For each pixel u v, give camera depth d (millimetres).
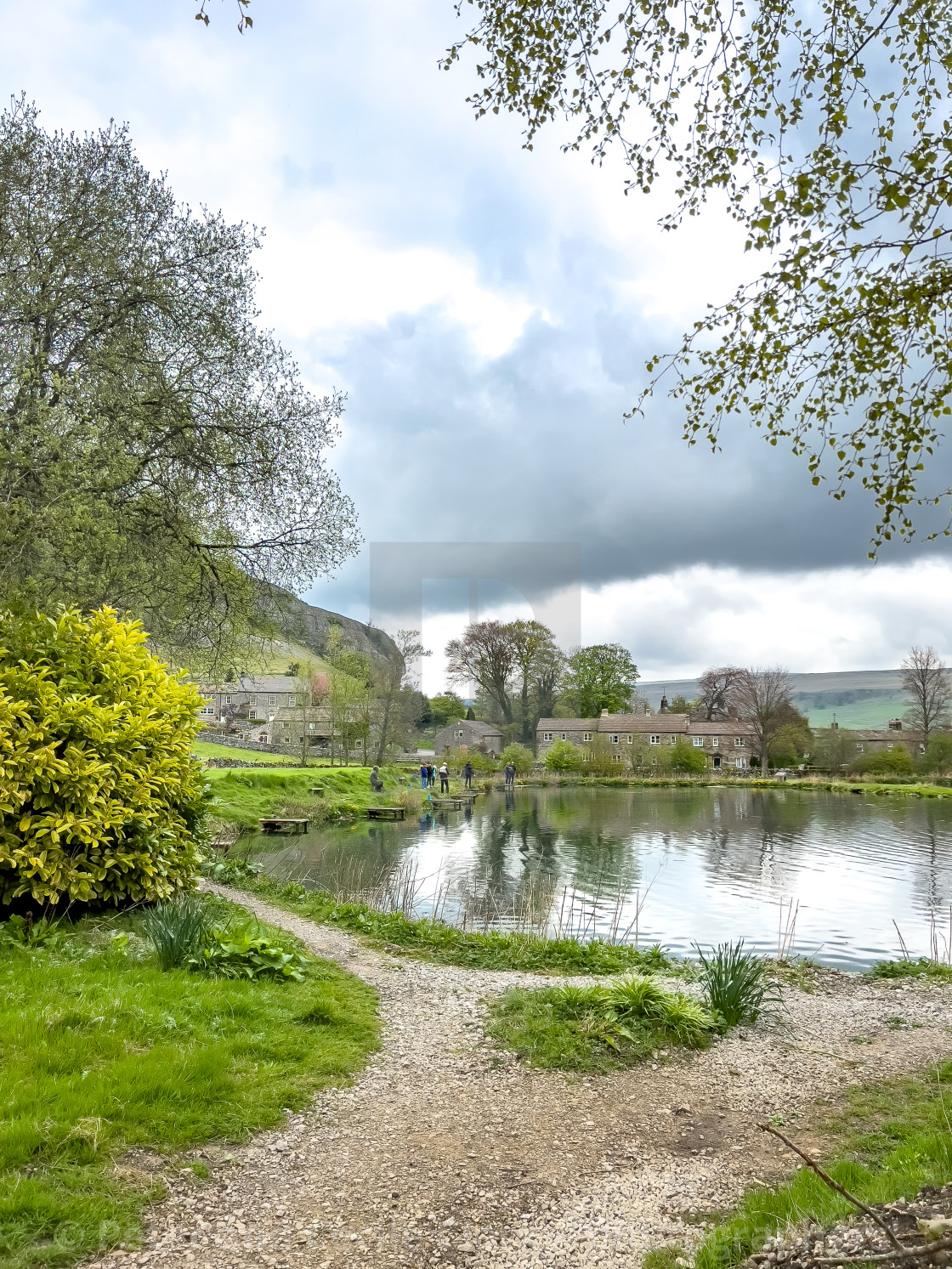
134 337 14320
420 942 9406
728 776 63875
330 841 22984
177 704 9023
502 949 9250
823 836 27031
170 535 15469
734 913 14367
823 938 12578
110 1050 4648
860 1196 3373
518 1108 4844
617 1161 4191
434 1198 3711
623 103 5738
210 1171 3750
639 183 5883
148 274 14711
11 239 13047
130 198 14922
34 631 8180
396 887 15297
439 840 24219
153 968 6367
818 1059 5992
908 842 25359
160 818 8617
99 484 12914
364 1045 5668
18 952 6258
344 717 45688
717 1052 6043
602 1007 6527
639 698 79812
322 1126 4363
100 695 8164
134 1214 3322
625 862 20438
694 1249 3268
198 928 6969
